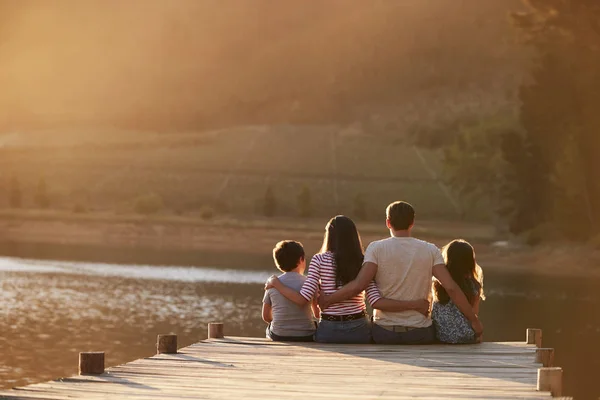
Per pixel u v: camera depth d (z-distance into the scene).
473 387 8.95
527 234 83.12
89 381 9.02
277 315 12.66
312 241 106.75
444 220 127.25
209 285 49.44
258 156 183.50
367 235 107.19
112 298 41.69
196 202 152.00
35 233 108.44
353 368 10.12
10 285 47.03
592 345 27.27
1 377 21.45
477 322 12.25
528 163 85.00
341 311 12.20
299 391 8.65
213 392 8.52
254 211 145.50
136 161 178.50
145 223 113.56
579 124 78.25
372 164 173.88
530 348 11.80
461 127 188.88
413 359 10.83
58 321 33.00
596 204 77.31
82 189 159.12
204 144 195.50
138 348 26.47
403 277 12.09
